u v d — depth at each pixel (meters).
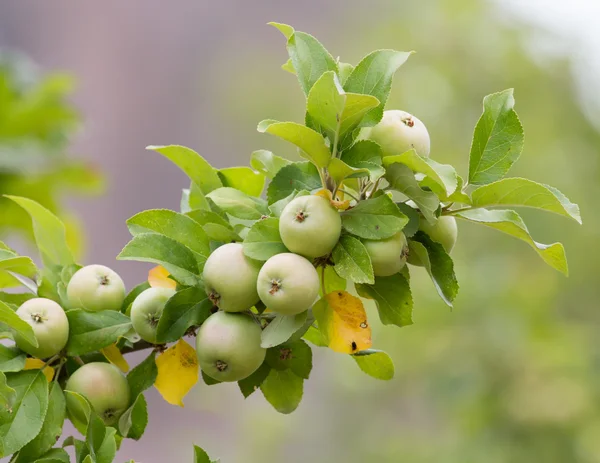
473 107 12.51
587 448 9.13
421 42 12.90
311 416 12.39
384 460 10.97
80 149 21.97
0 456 2.93
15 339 3.12
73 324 3.20
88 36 23.36
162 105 23.38
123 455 16.89
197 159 3.47
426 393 10.38
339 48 18.27
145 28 23.67
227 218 3.40
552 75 12.85
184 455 16.39
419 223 3.13
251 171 3.58
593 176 12.14
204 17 23.67
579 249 11.27
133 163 22.66
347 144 2.97
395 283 3.10
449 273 3.09
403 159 2.89
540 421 9.24
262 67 19.42
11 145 6.99
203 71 23.59
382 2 17.70
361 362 3.43
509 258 11.06
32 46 22.97
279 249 2.92
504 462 9.23
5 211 6.98
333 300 3.01
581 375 9.54
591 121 12.72
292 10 23.86
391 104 12.34
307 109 2.89
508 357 9.75
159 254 3.06
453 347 10.07
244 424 12.78
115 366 3.21
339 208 2.92
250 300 2.96
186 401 12.66
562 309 11.03
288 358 3.26
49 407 3.09
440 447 10.16
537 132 12.34
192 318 3.04
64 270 3.43
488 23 12.91
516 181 2.96
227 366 2.97
